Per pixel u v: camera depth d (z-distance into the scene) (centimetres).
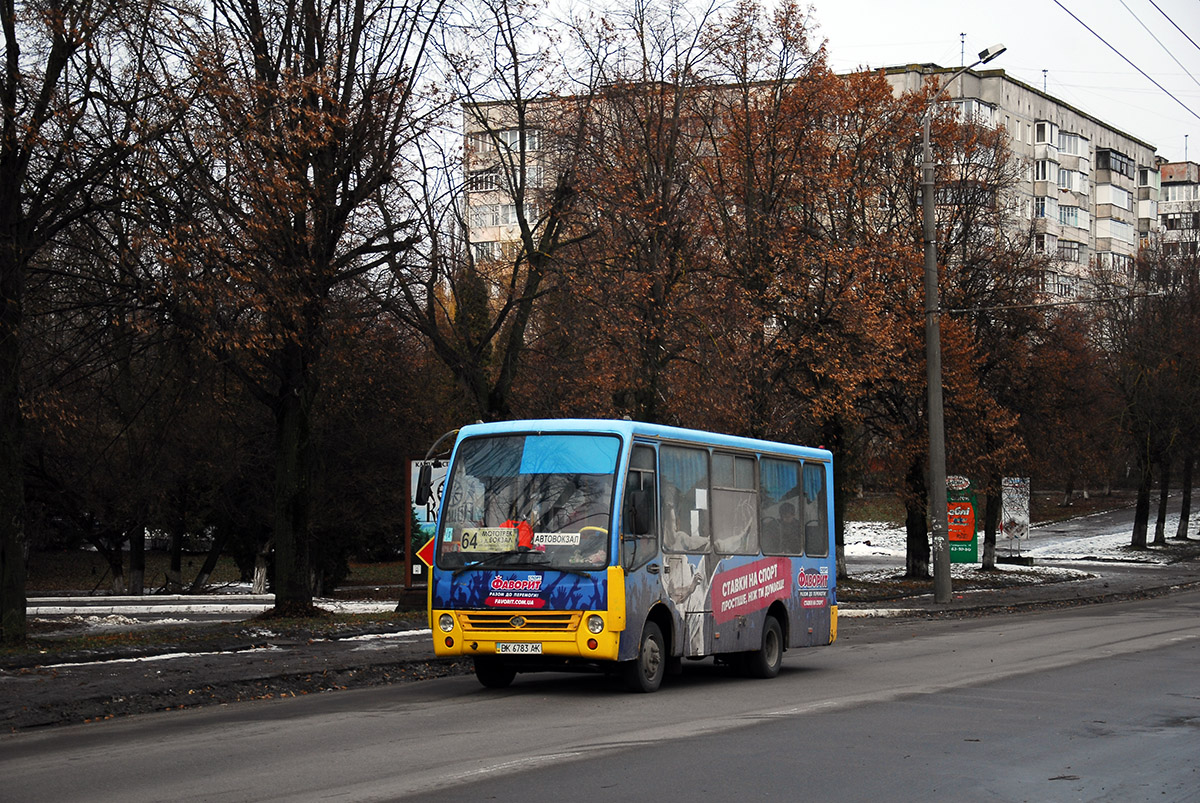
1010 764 930
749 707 1276
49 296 1948
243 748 994
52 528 3906
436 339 2617
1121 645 2017
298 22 2286
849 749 995
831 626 1873
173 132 1867
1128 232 10056
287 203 1989
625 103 2900
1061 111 9256
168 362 2238
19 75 1767
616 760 932
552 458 1404
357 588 4450
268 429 3569
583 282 2681
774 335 3156
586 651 1342
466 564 1392
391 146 2320
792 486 1788
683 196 2978
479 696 1394
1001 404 4222
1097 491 9750
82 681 1393
